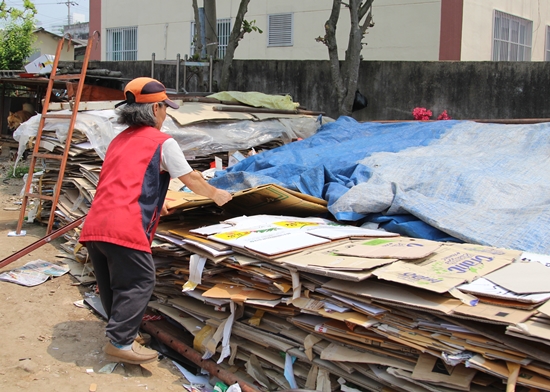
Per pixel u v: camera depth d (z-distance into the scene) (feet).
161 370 12.01
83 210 18.97
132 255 10.82
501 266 10.14
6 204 27.30
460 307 8.56
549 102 27.32
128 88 11.37
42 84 38.86
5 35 61.00
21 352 11.96
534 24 44.75
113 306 11.24
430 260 10.44
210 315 12.18
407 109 31.24
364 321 9.52
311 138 22.08
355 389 10.12
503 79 28.43
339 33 41.86
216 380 11.82
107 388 10.70
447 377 8.71
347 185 15.87
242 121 24.13
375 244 11.51
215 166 21.20
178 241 12.59
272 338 11.23
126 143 11.25
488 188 14.40
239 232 12.29
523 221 12.82
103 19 56.85
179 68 37.42
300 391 9.86
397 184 14.61
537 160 16.25
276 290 10.91
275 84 35.32
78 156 20.18
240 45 47.24
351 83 30.17
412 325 9.11
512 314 8.19
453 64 29.71
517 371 7.98
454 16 36.73
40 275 16.65
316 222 13.69
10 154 41.96
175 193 15.31
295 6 43.83
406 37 38.83
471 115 29.53
